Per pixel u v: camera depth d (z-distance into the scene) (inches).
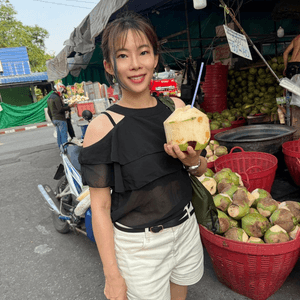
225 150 149.9
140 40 43.0
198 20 245.1
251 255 73.2
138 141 45.3
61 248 130.7
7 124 685.3
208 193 58.7
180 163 49.8
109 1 119.4
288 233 80.4
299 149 148.9
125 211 47.1
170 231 49.3
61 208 137.6
